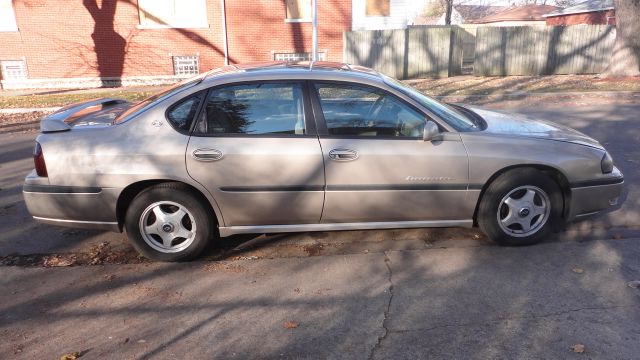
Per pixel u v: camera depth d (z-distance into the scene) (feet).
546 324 10.78
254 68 14.70
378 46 61.67
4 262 14.19
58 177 13.39
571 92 45.11
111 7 57.72
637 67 53.93
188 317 11.35
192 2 58.85
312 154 13.33
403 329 10.72
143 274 13.44
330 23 61.31
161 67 60.23
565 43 63.31
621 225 16.05
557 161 13.93
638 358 9.61
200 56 60.34
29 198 13.71
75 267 13.87
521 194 14.23
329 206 13.78
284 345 10.25
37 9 57.06
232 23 59.67
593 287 12.26
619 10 53.11
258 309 11.63
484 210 14.19
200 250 13.98
